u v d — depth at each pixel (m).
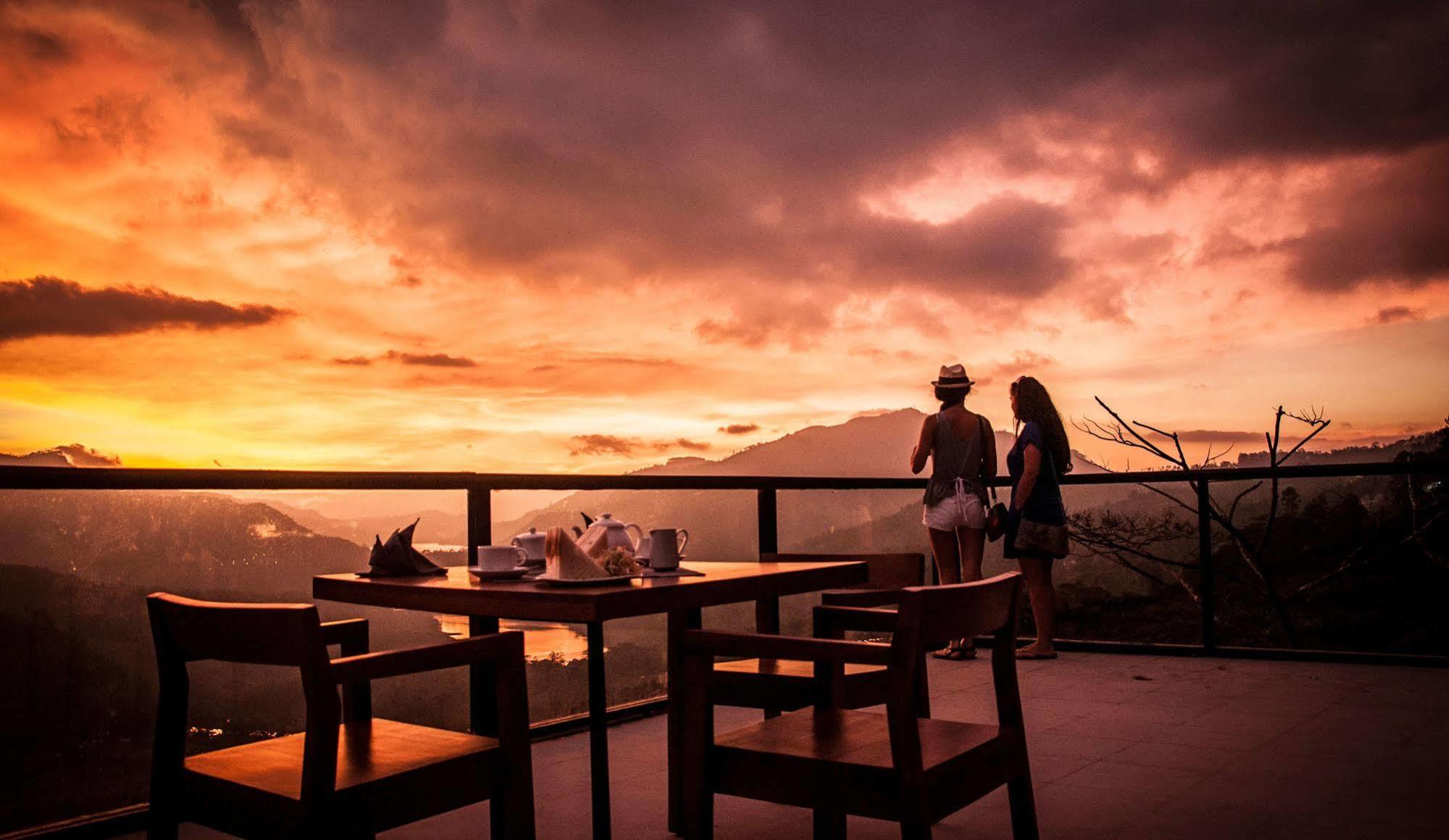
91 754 2.65
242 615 1.75
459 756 1.92
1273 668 5.18
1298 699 4.33
